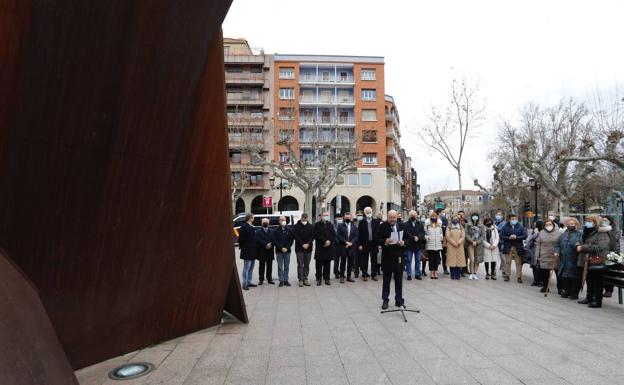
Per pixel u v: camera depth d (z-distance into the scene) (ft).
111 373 14.05
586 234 25.30
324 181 100.42
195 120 16.48
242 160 150.92
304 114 161.48
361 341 17.69
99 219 13.74
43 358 9.44
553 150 96.02
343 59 166.71
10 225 11.55
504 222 37.73
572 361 14.99
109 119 13.15
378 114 167.12
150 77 13.93
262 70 163.94
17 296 9.71
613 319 21.45
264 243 33.88
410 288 31.63
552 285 32.55
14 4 9.86
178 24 14.10
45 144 11.68
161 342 17.67
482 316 22.16
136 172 14.56
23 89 10.73
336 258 36.45
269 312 23.56
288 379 13.50
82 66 11.87
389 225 23.31
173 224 16.76
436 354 15.88
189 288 18.53
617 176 106.32
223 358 15.61
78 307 13.92
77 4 11.12
